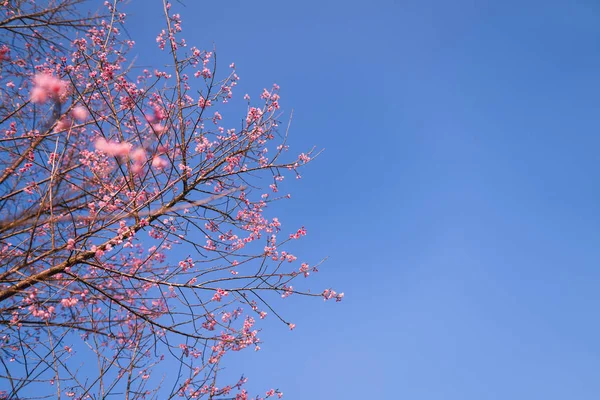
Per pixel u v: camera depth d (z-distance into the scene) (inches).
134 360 193.9
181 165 209.2
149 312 232.4
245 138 221.0
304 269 221.6
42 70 228.8
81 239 186.1
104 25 238.2
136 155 196.1
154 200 202.2
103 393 187.9
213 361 220.4
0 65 221.5
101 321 207.6
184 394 211.5
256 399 237.8
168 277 206.8
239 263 218.7
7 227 170.2
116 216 186.1
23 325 198.5
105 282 235.1
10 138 198.4
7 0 226.7
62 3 226.1
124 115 213.0
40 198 180.1
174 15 224.1
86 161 200.2
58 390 179.6
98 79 205.9
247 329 230.7
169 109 207.2
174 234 204.2
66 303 185.6
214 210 222.8
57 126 197.6
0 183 204.7
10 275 204.1
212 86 203.0
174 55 210.1
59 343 181.8
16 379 172.4
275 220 247.0
